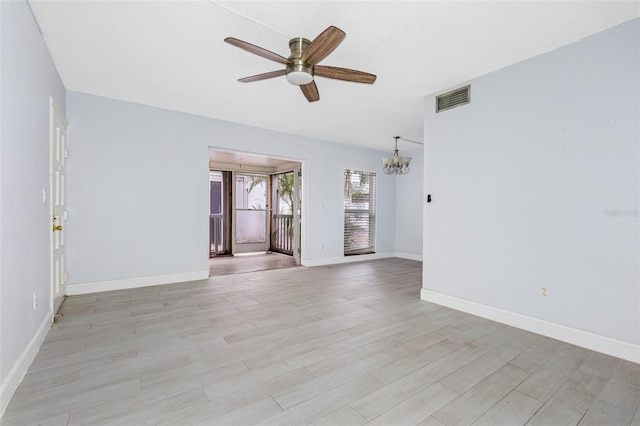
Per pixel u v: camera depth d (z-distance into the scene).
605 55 2.21
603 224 2.23
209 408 1.55
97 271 3.63
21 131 1.83
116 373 1.86
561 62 2.44
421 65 2.75
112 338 2.36
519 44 2.40
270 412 1.53
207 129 4.40
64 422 1.43
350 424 1.45
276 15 2.06
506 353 2.20
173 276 4.14
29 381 1.76
